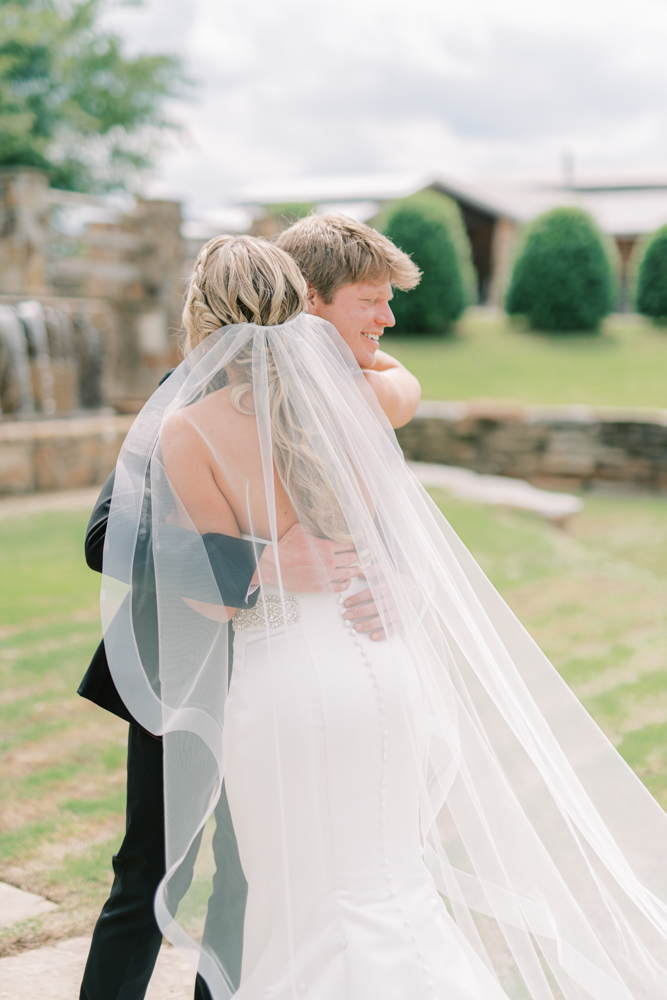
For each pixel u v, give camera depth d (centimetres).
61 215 2188
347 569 161
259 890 154
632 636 513
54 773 328
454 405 1276
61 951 218
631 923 179
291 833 149
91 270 1348
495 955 182
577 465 1208
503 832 178
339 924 147
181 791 148
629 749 347
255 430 158
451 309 1922
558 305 1934
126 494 155
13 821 290
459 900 177
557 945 174
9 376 1043
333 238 181
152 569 150
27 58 2091
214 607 150
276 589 156
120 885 162
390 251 184
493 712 182
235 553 153
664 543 851
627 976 174
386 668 159
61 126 2189
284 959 147
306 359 161
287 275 164
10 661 445
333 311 184
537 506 896
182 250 1443
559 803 182
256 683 154
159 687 151
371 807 154
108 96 2209
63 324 1132
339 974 143
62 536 750
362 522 162
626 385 1565
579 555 750
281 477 158
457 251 1938
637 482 1187
